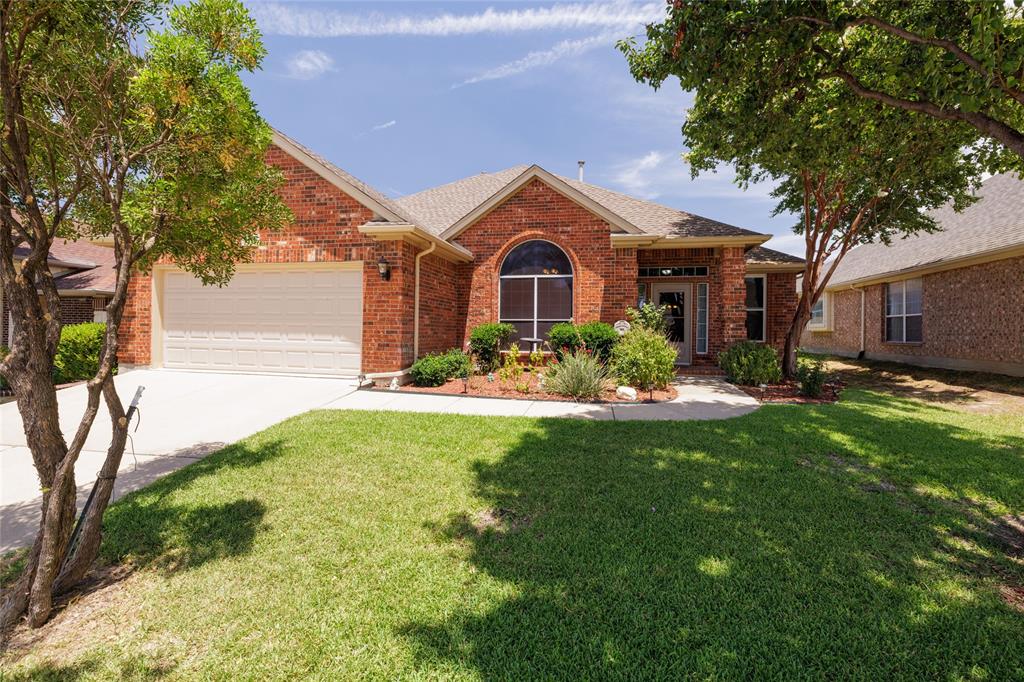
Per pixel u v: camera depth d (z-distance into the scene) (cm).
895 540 355
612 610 272
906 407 909
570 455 544
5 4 268
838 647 244
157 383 973
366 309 1012
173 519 387
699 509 403
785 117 585
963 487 466
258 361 1080
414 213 1516
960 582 303
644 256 1382
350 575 311
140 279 1109
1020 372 1206
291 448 569
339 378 1041
